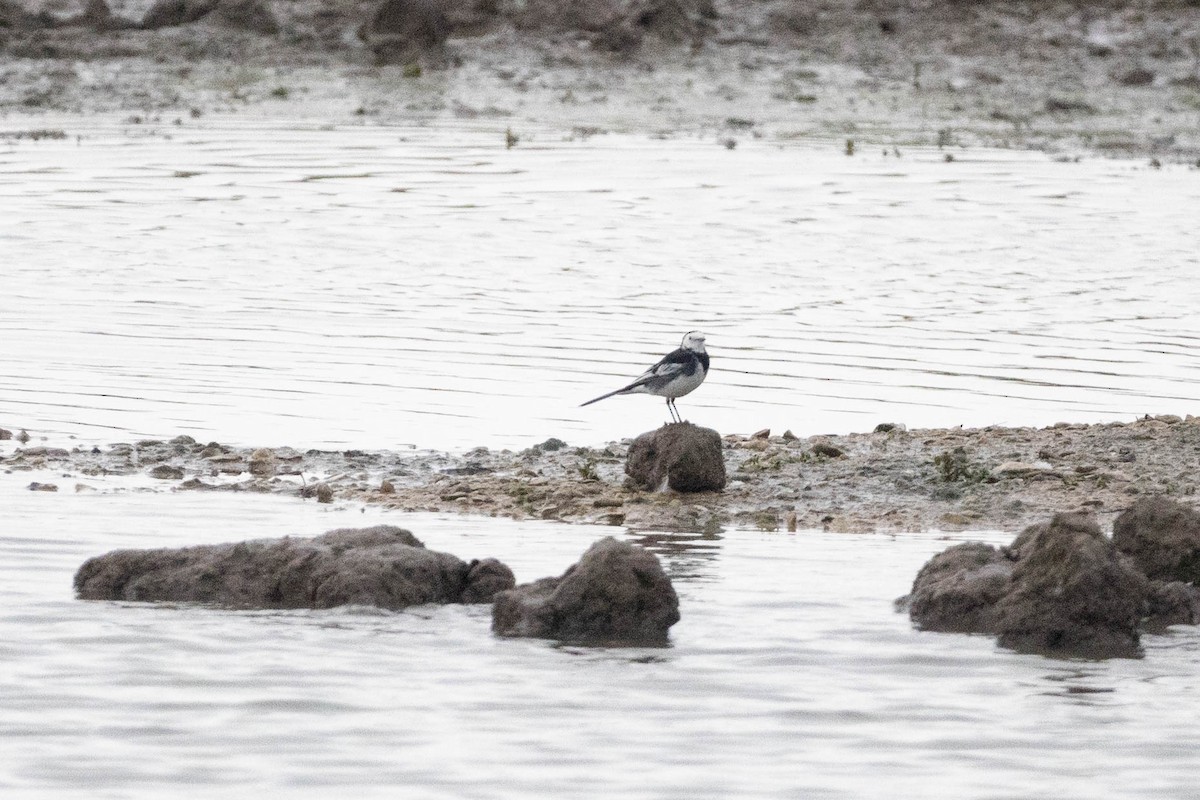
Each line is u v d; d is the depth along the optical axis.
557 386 23.70
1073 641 13.03
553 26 63.47
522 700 11.70
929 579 13.89
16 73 57.69
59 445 20.00
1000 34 64.06
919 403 22.89
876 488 18.17
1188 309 29.80
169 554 14.28
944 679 12.23
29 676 11.99
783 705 11.66
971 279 32.19
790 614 13.66
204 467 18.97
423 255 33.72
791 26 64.94
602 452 20.00
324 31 62.62
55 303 28.95
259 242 34.66
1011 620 13.16
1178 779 10.45
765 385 23.98
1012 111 56.16
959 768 10.59
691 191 41.12
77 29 61.53
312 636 13.06
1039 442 20.08
